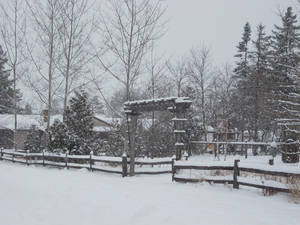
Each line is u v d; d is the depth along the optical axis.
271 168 7.18
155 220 5.33
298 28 18.95
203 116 26.77
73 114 16.06
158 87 22.78
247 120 28.31
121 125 17.61
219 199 6.77
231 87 30.53
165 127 18.69
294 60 10.70
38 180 9.72
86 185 8.70
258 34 29.33
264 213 5.62
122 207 6.16
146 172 11.12
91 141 16.20
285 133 14.32
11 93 35.91
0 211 6.30
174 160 9.30
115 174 11.77
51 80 18.55
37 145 21.83
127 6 14.23
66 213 6.19
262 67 25.47
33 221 5.73
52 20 18.25
